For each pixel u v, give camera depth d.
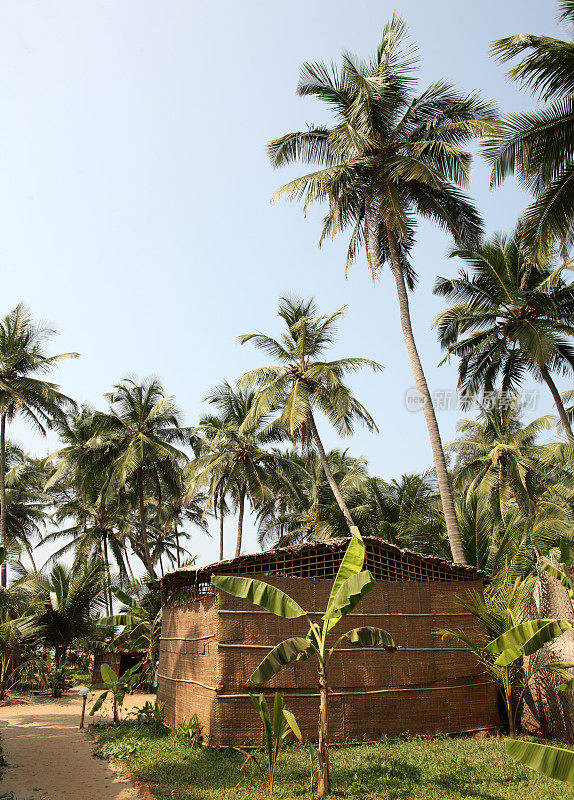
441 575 13.13
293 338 23.25
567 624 9.28
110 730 13.45
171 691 13.48
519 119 12.46
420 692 11.96
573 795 7.88
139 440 30.64
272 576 11.55
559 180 12.76
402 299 18.52
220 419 33.97
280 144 19.20
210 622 11.33
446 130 18.23
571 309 22.09
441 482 16.75
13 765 10.24
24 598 22.53
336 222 18.86
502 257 21.41
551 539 16.28
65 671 23.25
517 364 23.69
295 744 10.87
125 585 27.33
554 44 11.39
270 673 8.39
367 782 8.51
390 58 18.91
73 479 36.62
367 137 18.11
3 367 30.11
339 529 23.12
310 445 23.92
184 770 9.39
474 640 12.68
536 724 12.27
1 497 29.22
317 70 18.89
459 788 8.19
